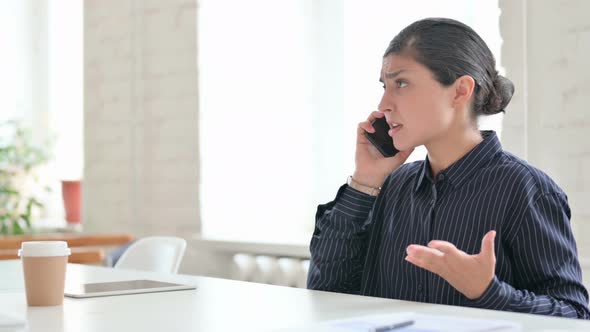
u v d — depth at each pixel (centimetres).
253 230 423
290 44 420
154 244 278
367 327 119
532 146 271
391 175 200
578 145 261
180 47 426
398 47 180
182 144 427
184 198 427
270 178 422
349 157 404
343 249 197
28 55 577
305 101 418
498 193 174
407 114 178
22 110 573
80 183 496
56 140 570
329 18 410
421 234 184
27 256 160
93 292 175
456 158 182
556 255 168
